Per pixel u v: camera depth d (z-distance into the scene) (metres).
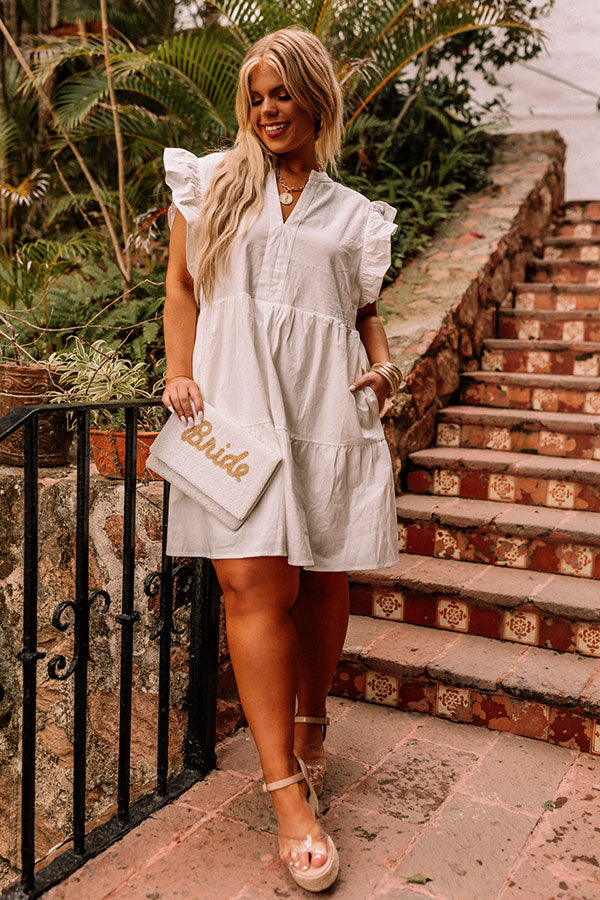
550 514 2.93
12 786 2.58
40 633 2.43
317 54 1.67
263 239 1.67
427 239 4.38
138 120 4.38
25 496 1.57
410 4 4.24
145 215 3.97
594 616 2.40
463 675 2.31
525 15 5.18
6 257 4.19
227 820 1.88
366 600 2.80
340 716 2.40
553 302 4.39
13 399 2.50
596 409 3.49
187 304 1.75
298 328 1.68
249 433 1.64
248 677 1.65
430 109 4.96
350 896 1.60
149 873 1.68
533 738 2.26
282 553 1.58
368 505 1.76
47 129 5.45
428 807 1.91
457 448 3.52
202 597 2.02
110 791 2.36
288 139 1.67
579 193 6.25
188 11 5.54
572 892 1.62
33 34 5.58
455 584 2.63
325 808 1.90
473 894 1.61
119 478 2.35
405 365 3.31
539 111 6.27
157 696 2.23
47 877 1.65
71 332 3.53
